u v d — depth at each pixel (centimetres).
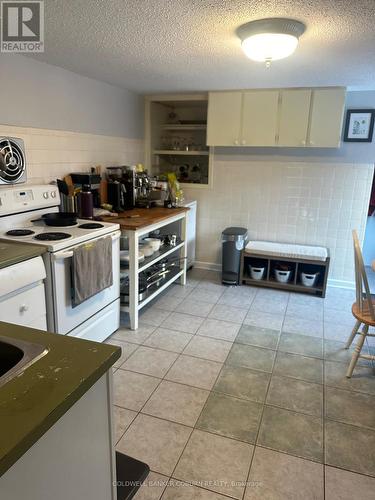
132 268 281
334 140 358
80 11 179
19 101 256
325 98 351
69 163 311
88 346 93
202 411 201
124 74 310
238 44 224
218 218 441
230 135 388
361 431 189
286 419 196
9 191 237
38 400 72
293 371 241
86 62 272
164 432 185
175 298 362
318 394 218
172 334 287
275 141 375
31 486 69
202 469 163
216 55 248
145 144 437
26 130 264
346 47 224
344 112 369
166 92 398
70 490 82
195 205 435
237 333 292
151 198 377
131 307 288
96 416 89
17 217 245
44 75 274
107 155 365
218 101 385
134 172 352
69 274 221
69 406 74
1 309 177
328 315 331
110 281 259
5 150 242
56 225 251
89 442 88
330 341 283
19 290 187
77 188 301
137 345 269
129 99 394
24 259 189
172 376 232
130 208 349
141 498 149
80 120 319
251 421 194
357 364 251
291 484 157
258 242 416
